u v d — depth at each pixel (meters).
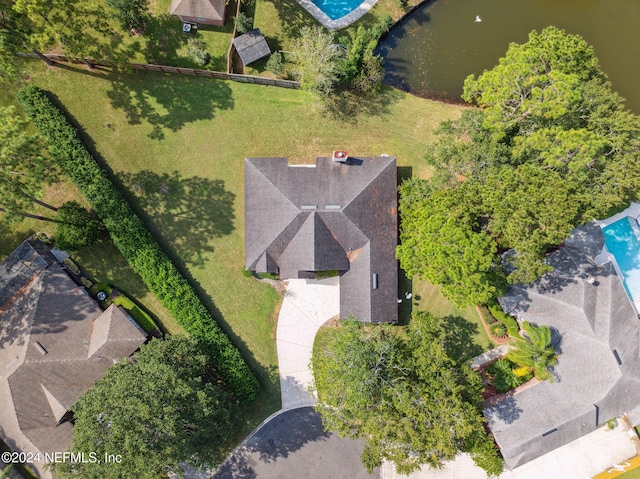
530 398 36.62
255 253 36.75
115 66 39.62
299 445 38.69
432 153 37.03
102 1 39.75
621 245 39.59
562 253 37.19
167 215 39.56
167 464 30.92
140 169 39.59
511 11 41.34
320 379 35.53
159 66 38.91
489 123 33.25
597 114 32.59
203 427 32.88
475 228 34.44
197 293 39.09
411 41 41.28
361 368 31.08
